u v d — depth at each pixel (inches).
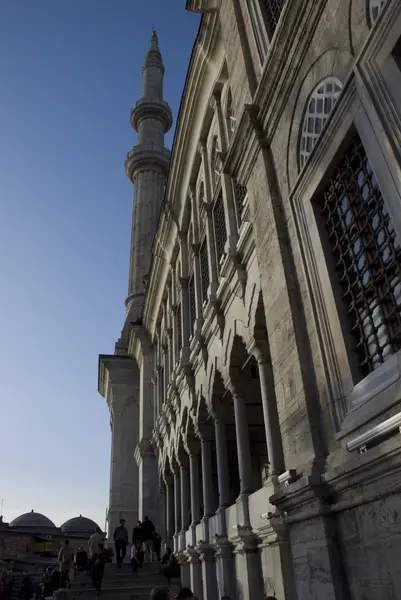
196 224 787.4
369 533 213.5
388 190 222.7
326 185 298.4
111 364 1456.7
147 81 2087.8
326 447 263.6
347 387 253.4
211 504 655.8
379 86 235.9
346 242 274.8
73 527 2482.8
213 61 660.1
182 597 335.0
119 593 714.2
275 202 354.3
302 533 266.2
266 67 371.9
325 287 283.4
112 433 1439.5
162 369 1094.4
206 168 735.1
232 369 545.3
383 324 235.5
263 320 466.9
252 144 393.7
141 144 1865.2
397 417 196.7
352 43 275.3
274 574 394.0
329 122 281.4
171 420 925.2
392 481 197.8
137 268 1665.8
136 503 1312.7
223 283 563.2
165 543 981.2
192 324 810.2
